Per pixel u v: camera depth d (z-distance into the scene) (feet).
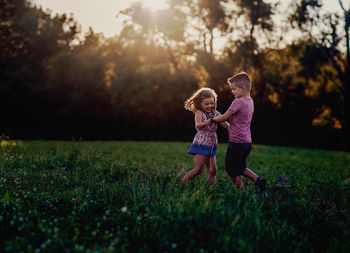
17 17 119.85
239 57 95.86
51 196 12.08
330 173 26.32
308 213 12.02
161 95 102.53
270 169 25.80
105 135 111.24
